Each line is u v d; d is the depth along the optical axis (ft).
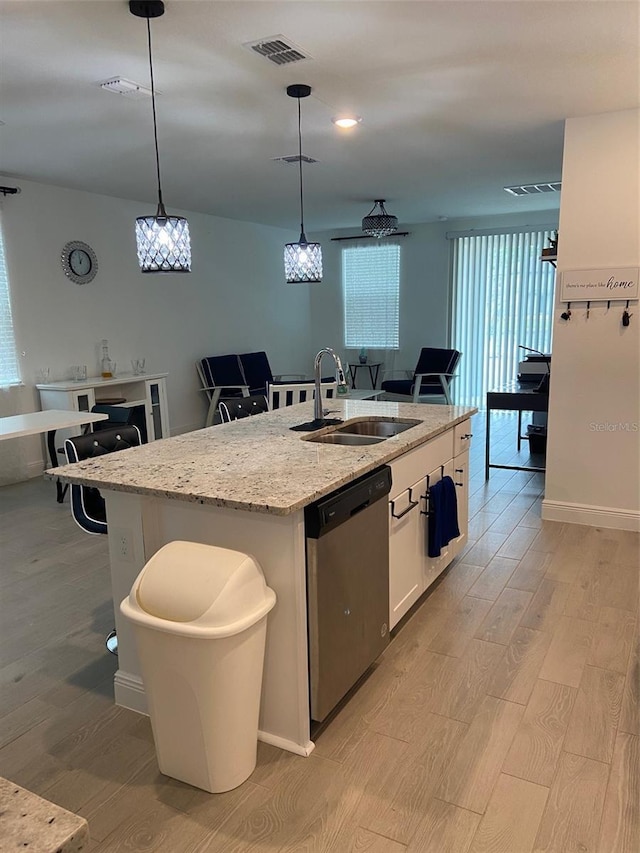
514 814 5.45
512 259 25.21
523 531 12.31
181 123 11.57
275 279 27.73
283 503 5.60
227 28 7.67
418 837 5.23
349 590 6.66
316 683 6.26
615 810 5.47
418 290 27.50
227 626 5.32
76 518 8.54
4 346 16.70
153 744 6.53
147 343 21.34
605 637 8.33
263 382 25.00
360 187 18.42
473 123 11.79
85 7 7.08
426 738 6.46
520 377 17.83
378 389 28.63
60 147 13.20
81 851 2.15
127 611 5.59
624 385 11.73
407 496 8.23
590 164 11.32
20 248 16.87
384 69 9.04
